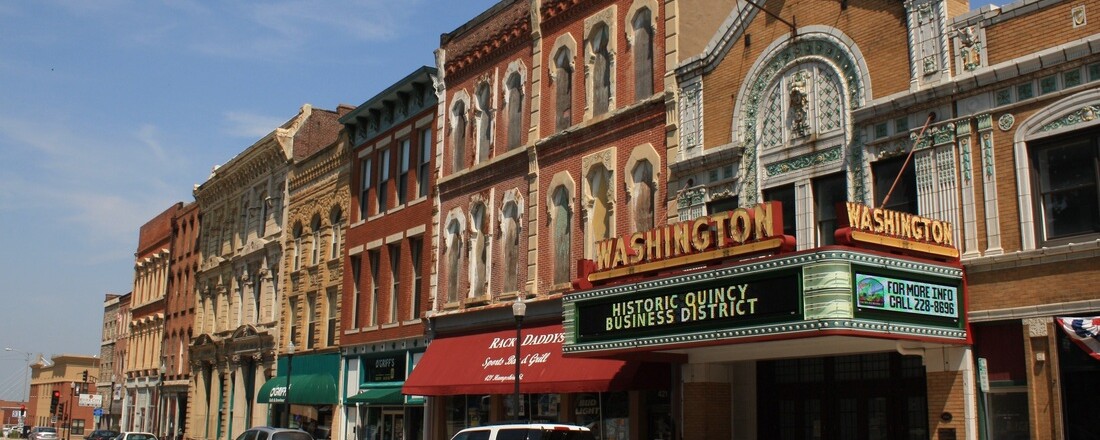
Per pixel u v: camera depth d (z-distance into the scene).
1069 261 15.99
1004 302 16.84
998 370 16.98
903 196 18.62
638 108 25.34
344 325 40.38
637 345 19.53
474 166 32.47
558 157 28.38
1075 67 16.17
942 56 18.06
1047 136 16.45
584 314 21.19
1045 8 16.70
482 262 31.66
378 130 39.94
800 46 21.09
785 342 18.17
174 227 67.25
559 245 27.98
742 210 17.88
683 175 23.56
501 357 28.02
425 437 32.91
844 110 19.84
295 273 45.94
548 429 18.02
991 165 17.17
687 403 22.00
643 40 26.06
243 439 27.86
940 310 16.97
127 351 76.12
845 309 15.88
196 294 59.72
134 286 77.00
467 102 33.84
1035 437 16.06
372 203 39.59
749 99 22.14
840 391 20.45
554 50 29.42
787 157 20.94
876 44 19.39
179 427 60.31
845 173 19.75
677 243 19.19
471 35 34.09
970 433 16.98
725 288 17.81
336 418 39.47
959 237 17.53
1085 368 15.76
